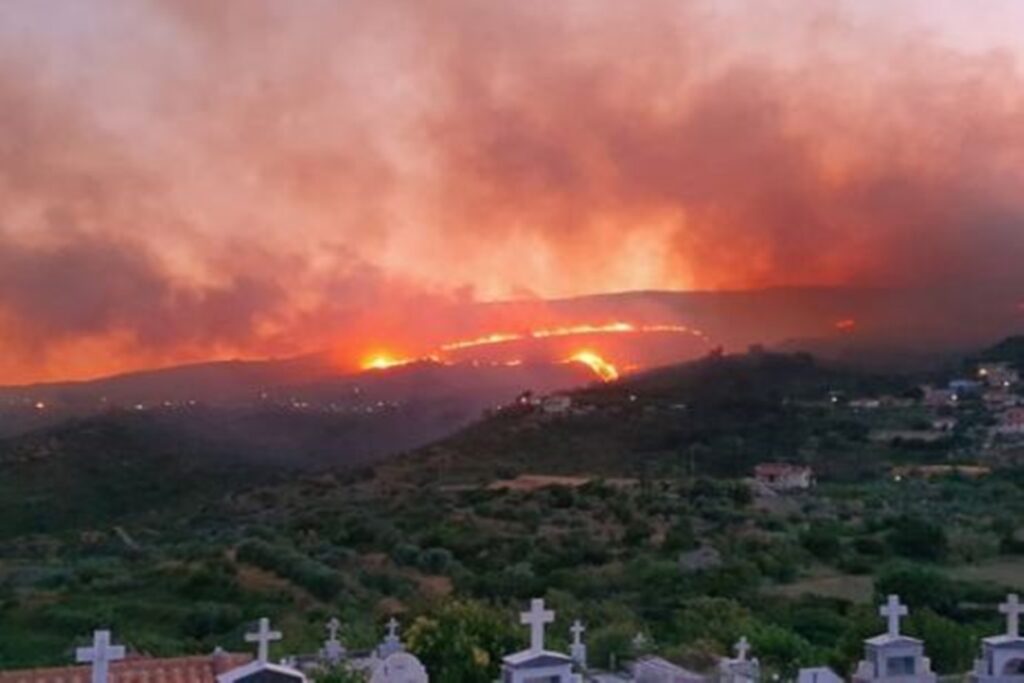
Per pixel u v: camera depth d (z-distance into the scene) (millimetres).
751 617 56438
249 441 159375
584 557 81062
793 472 121938
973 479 117750
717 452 142000
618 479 122812
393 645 37406
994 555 81812
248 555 81125
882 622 44031
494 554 82938
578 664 35250
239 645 55219
